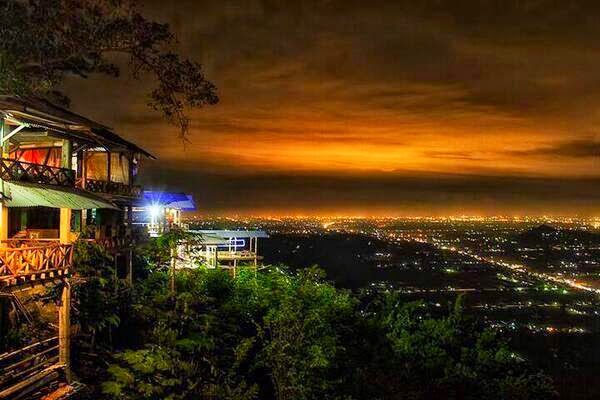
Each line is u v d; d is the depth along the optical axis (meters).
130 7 14.61
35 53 13.84
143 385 15.34
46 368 14.68
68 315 15.01
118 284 20.70
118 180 26.73
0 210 14.26
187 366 16.75
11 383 13.84
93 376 16.61
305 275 25.00
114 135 25.98
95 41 14.62
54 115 16.69
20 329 16.02
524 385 22.56
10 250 12.87
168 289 21.44
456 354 25.03
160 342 17.41
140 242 27.77
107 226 24.23
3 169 14.59
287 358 19.30
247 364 21.44
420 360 23.44
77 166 23.05
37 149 21.55
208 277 25.62
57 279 14.55
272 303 23.81
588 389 36.41
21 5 13.62
